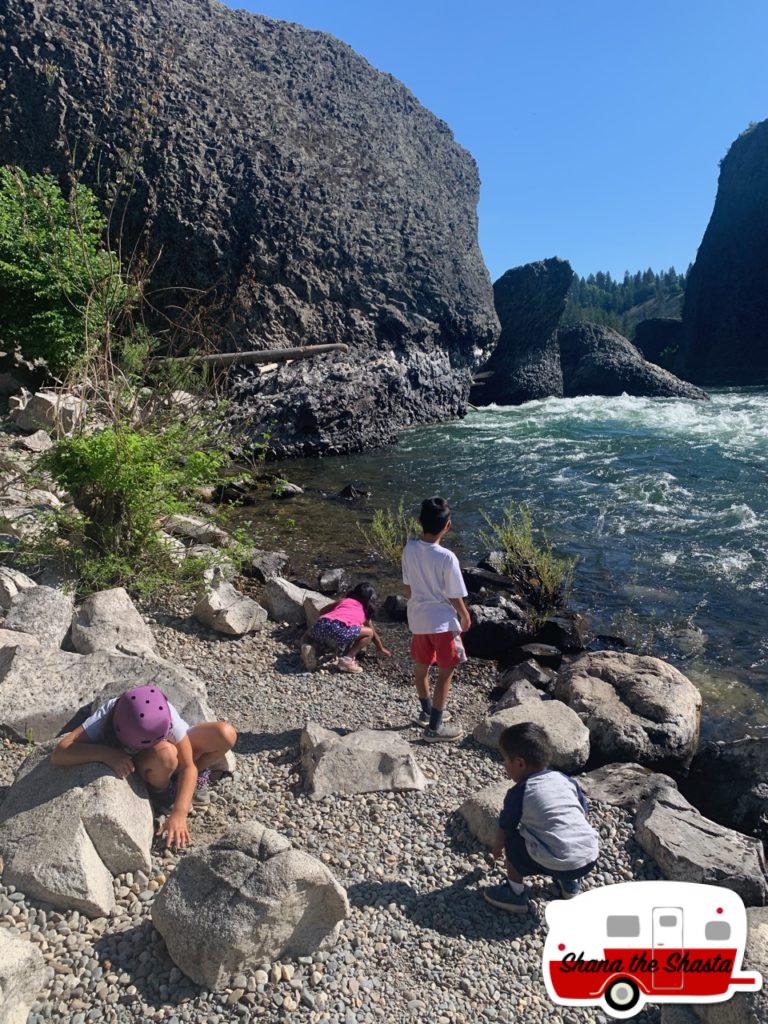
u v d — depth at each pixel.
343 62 24.25
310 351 18.38
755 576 8.34
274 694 5.29
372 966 2.90
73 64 17.89
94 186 17.52
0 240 11.45
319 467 15.02
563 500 11.59
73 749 3.38
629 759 4.76
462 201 26.42
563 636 6.85
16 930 2.82
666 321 63.31
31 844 3.06
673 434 17.61
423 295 22.53
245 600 6.44
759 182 53.78
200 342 15.82
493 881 3.47
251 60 21.59
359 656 6.29
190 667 5.53
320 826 3.74
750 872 3.41
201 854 2.94
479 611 6.89
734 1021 2.62
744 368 53.28
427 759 4.53
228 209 18.91
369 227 21.78
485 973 2.95
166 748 3.44
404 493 12.39
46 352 11.88
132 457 6.27
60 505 7.54
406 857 3.58
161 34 19.53
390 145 23.97
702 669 6.38
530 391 30.00
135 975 2.74
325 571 8.12
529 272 30.33
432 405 21.20
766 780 4.50
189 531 8.21
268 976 2.76
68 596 5.87
